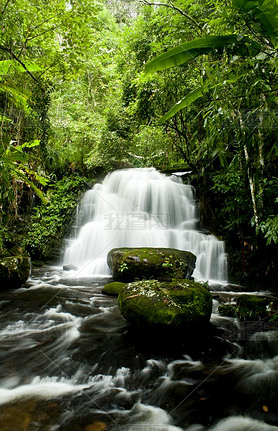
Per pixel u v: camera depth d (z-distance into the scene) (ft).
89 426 6.36
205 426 6.50
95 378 8.35
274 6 6.41
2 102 14.78
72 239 27.71
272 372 8.68
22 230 26.30
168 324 9.84
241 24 7.24
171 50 8.68
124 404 7.22
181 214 27.40
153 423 6.53
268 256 18.24
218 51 8.27
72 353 9.70
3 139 9.21
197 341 10.55
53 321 12.55
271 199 15.79
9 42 14.21
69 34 18.19
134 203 29.63
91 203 30.14
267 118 8.22
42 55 19.39
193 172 26.02
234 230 21.36
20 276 17.84
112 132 31.78
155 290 11.26
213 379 8.32
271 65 7.41
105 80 38.55
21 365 8.93
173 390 7.79
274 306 12.70
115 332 11.35
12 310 13.82
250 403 7.25
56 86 23.98
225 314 13.16
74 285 18.71
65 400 7.31
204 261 21.91
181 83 18.63
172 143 24.99
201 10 15.81
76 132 33.12
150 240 23.99
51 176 29.50
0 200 9.92
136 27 22.74
